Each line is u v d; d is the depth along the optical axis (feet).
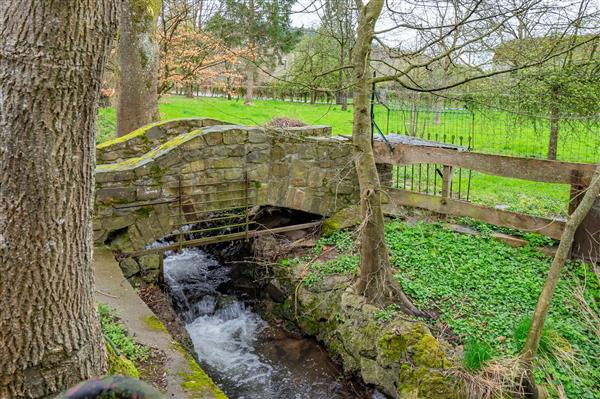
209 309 22.24
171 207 20.42
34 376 8.04
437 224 23.56
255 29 43.14
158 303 19.03
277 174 22.70
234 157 21.47
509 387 12.95
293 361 18.63
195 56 38.52
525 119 29.22
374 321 16.42
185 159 20.36
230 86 48.06
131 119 30.32
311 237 23.59
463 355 14.42
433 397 13.69
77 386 5.89
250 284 23.39
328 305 19.03
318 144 23.32
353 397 16.33
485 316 16.44
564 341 14.56
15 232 7.41
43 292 7.83
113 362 10.33
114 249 19.49
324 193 24.00
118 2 7.75
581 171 18.99
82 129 7.75
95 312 9.08
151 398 5.81
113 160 25.22
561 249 12.73
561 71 23.45
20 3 6.84
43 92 7.11
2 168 7.21
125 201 19.45
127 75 30.01
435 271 19.35
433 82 30.45
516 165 20.62
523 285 17.99
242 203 22.07
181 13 35.81
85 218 8.32
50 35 6.95
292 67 47.91
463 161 22.21
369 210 16.25
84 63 7.38
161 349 13.05
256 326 21.35
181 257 26.40
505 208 25.43
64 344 8.29
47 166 7.41
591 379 13.43
